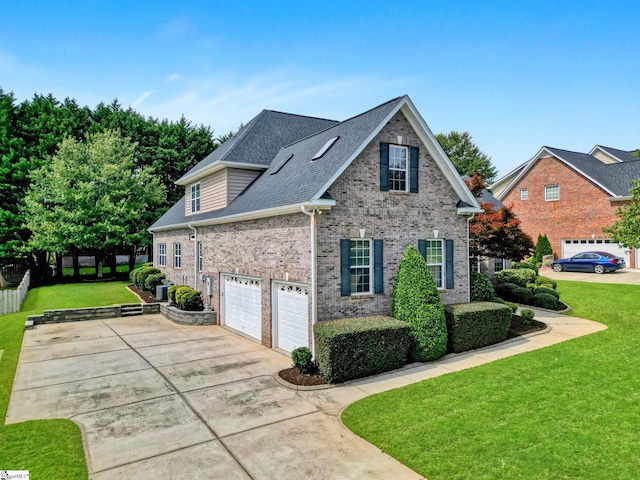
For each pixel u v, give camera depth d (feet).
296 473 20.90
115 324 59.93
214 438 24.81
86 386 34.09
